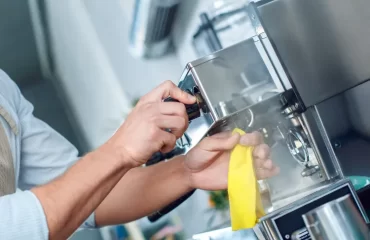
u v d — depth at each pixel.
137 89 1.73
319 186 0.60
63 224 0.56
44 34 2.69
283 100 0.60
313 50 0.60
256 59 0.58
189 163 0.69
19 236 0.53
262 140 0.62
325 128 0.65
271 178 0.62
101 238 2.12
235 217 0.58
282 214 0.53
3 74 0.85
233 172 0.59
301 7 0.60
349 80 0.62
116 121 1.99
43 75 3.14
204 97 0.55
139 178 0.79
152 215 0.84
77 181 0.56
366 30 0.62
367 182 0.64
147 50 1.52
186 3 1.26
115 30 1.73
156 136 0.57
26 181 0.85
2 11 2.33
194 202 1.38
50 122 3.08
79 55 2.27
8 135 0.75
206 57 0.56
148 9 1.40
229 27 1.10
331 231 0.48
